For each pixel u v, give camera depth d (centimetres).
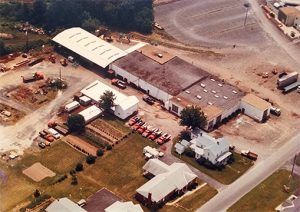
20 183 17362
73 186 17350
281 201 17250
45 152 18662
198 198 17175
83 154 18675
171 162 18525
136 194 17075
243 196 17375
